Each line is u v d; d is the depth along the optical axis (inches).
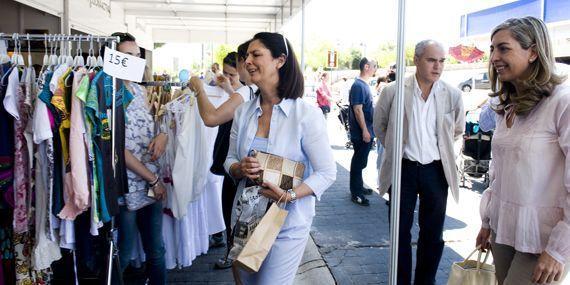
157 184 115.3
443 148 127.0
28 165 95.8
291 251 82.1
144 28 491.5
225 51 919.7
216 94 138.4
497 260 84.5
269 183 78.4
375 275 152.6
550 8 316.5
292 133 81.9
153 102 136.0
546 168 72.4
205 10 402.6
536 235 73.1
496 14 390.0
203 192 156.1
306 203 84.1
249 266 74.1
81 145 91.5
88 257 109.0
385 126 137.9
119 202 112.2
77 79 91.4
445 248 176.2
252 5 374.9
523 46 73.1
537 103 74.2
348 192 270.2
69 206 94.5
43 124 90.2
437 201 128.3
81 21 270.8
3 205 96.1
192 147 128.3
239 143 88.1
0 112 93.7
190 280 147.3
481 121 143.3
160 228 121.1
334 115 701.9
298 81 83.4
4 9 187.9
